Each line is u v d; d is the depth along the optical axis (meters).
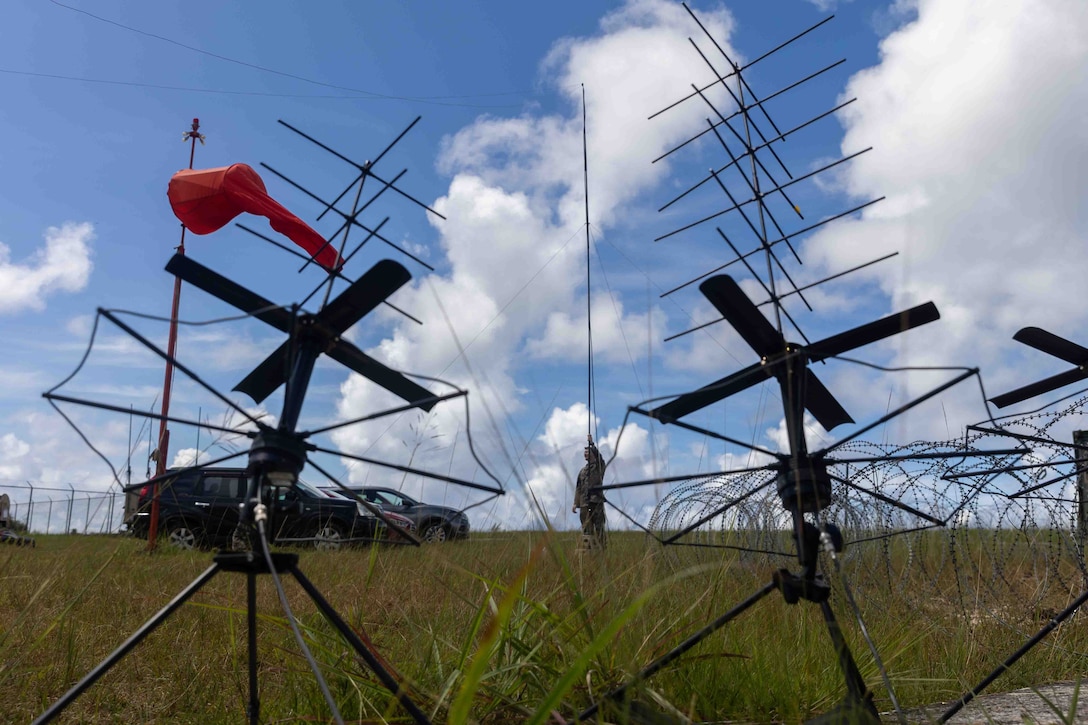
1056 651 3.94
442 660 3.05
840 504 4.04
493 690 2.56
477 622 2.54
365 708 2.58
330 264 2.37
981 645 3.88
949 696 3.25
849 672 1.90
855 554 4.39
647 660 2.79
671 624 3.12
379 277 1.79
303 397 1.85
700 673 2.88
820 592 1.89
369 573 3.26
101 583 5.73
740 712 2.73
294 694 2.85
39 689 3.21
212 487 10.32
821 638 3.54
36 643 3.37
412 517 10.91
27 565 6.61
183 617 4.75
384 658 2.86
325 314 1.89
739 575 4.56
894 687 3.07
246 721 2.87
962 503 3.57
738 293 1.90
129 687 3.48
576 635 2.79
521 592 3.10
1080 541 4.22
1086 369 2.83
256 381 2.19
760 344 2.05
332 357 2.02
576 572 3.21
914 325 2.02
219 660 3.74
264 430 1.76
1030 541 4.39
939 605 4.73
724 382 2.09
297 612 4.80
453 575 4.59
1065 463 2.59
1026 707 2.66
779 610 4.04
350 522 10.15
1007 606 4.58
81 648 3.95
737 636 3.37
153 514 9.02
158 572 6.61
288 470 1.74
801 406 1.96
